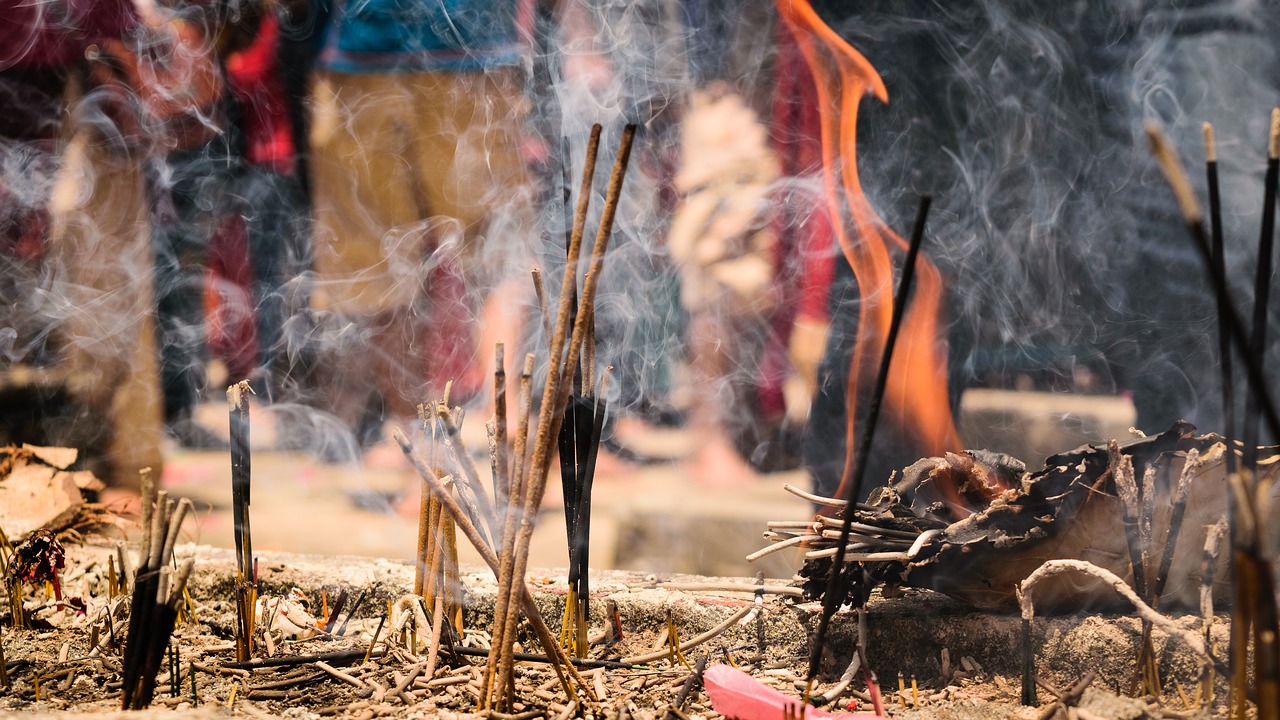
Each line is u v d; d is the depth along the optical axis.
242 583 1.65
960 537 1.51
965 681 1.58
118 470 3.41
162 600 1.38
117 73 3.63
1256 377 0.95
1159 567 1.49
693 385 3.89
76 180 3.53
